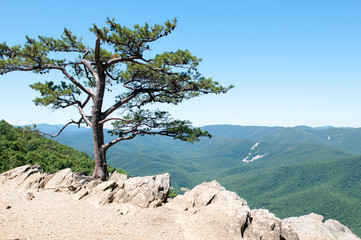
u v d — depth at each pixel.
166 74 17.06
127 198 13.82
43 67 17.17
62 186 15.44
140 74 19.36
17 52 15.66
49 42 17.77
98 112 17.80
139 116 17.69
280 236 10.55
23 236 8.57
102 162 17.95
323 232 12.97
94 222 10.68
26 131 16.53
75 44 18.77
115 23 14.58
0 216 9.95
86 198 13.84
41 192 14.46
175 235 10.24
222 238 10.11
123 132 18.80
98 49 16.66
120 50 16.52
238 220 10.95
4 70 16.08
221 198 13.95
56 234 9.11
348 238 13.11
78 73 21.38
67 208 12.07
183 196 14.97
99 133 17.92
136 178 15.80
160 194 14.71
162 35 15.29
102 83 18.12
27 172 16.86
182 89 17.89
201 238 10.09
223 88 16.83
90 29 14.77
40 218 10.39
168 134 18.31
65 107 18.78
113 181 14.84
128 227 10.58
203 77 17.09
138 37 14.74
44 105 17.39
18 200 12.41
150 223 11.24
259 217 11.45
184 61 15.81
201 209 13.01
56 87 18.20
